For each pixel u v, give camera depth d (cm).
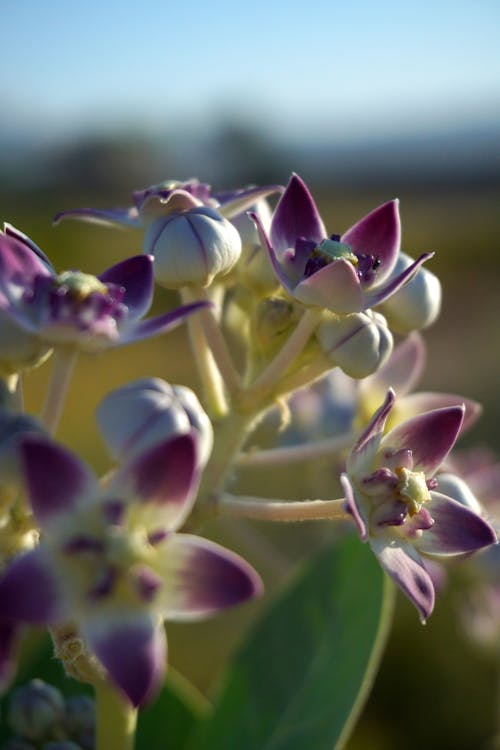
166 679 20
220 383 18
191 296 18
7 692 20
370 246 18
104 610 15
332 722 18
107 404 16
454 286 110
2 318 16
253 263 19
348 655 19
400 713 33
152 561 15
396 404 21
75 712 19
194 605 15
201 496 17
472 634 27
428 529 17
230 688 19
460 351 80
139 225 19
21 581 15
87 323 16
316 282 17
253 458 19
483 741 32
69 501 15
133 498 15
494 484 24
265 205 19
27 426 15
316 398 24
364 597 19
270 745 18
